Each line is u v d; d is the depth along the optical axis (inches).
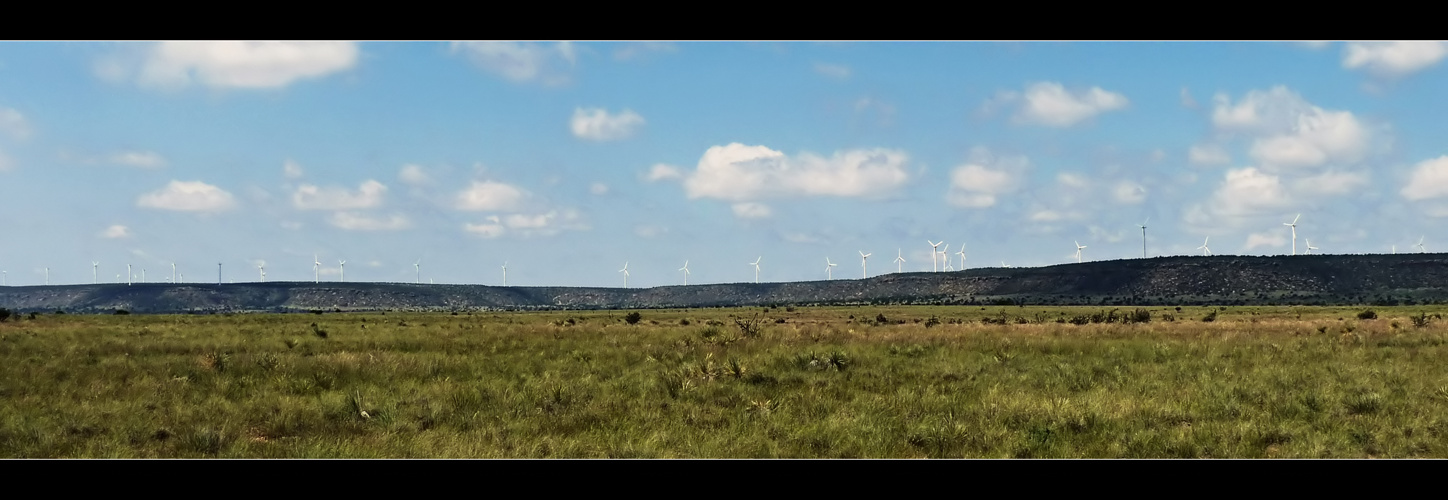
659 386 768.9
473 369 939.3
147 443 552.7
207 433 552.1
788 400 691.4
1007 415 617.3
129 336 1579.7
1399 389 745.0
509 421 613.9
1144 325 1930.4
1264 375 838.5
